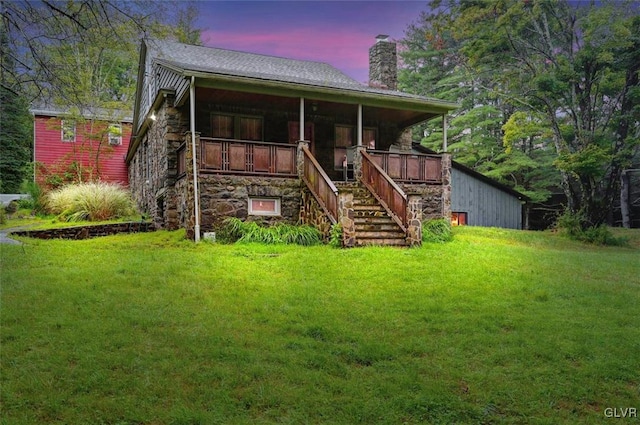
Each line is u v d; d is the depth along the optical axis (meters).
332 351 4.52
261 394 3.61
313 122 15.53
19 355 4.15
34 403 3.38
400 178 14.09
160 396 3.55
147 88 18.86
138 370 3.94
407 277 7.66
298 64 18.78
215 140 11.84
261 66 17.25
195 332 4.88
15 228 13.70
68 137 24.58
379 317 5.61
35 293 5.95
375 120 16.62
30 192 20.66
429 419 3.42
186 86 11.90
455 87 29.98
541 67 20.44
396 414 3.44
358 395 3.67
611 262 10.55
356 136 16.11
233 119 14.39
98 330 4.79
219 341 4.64
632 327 5.52
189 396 3.55
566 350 4.67
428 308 6.00
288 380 3.87
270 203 12.50
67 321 5.01
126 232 14.58
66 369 3.88
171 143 13.61
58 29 8.31
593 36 18.06
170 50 16.62
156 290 6.47
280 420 3.30
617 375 4.18
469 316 5.72
